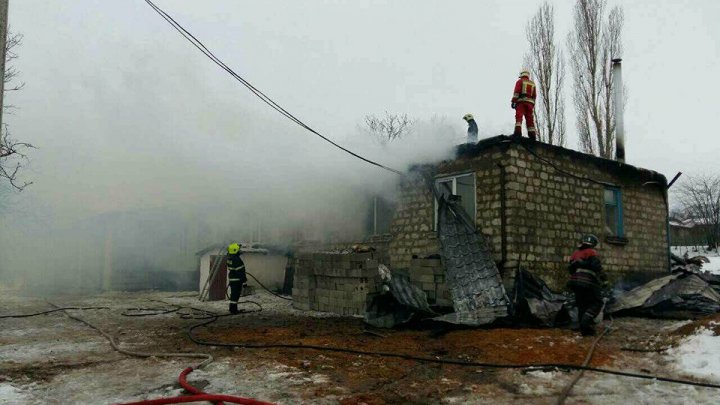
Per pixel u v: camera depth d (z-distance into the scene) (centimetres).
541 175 995
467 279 888
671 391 461
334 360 600
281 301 1317
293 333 790
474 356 612
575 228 1052
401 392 472
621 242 1162
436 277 966
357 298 1002
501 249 926
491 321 786
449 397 457
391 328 833
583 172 1098
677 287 1018
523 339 684
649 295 969
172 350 670
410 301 882
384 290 914
